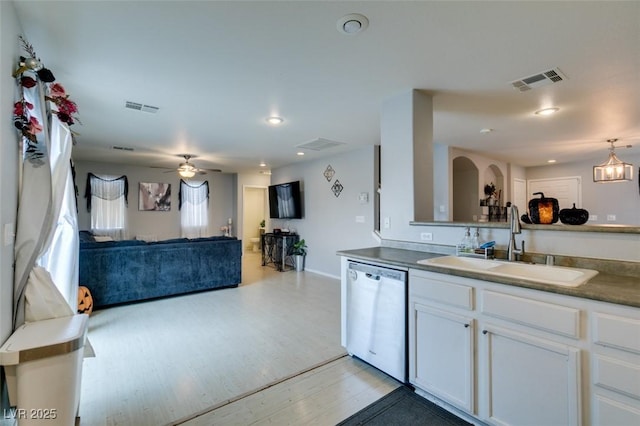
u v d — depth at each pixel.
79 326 1.65
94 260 3.91
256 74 2.45
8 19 1.49
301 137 4.52
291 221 7.13
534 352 1.52
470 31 1.86
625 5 1.61
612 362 1.29
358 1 1.59
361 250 2.77
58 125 1.96
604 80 2.54
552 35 1.90
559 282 1.49
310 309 3.97
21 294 1.66
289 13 1.69
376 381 2.28
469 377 1.77
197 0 1.57
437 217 5.30
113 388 2.18
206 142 4.83
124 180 7.16
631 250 1.70
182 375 2.36
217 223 8.66
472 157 5.77
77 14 1.67
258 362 2.57
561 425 1.43
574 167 6.69
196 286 4.67
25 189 1.67
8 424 1.46
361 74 2.45
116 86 2.65
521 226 2.10
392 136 2.92
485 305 1.71
